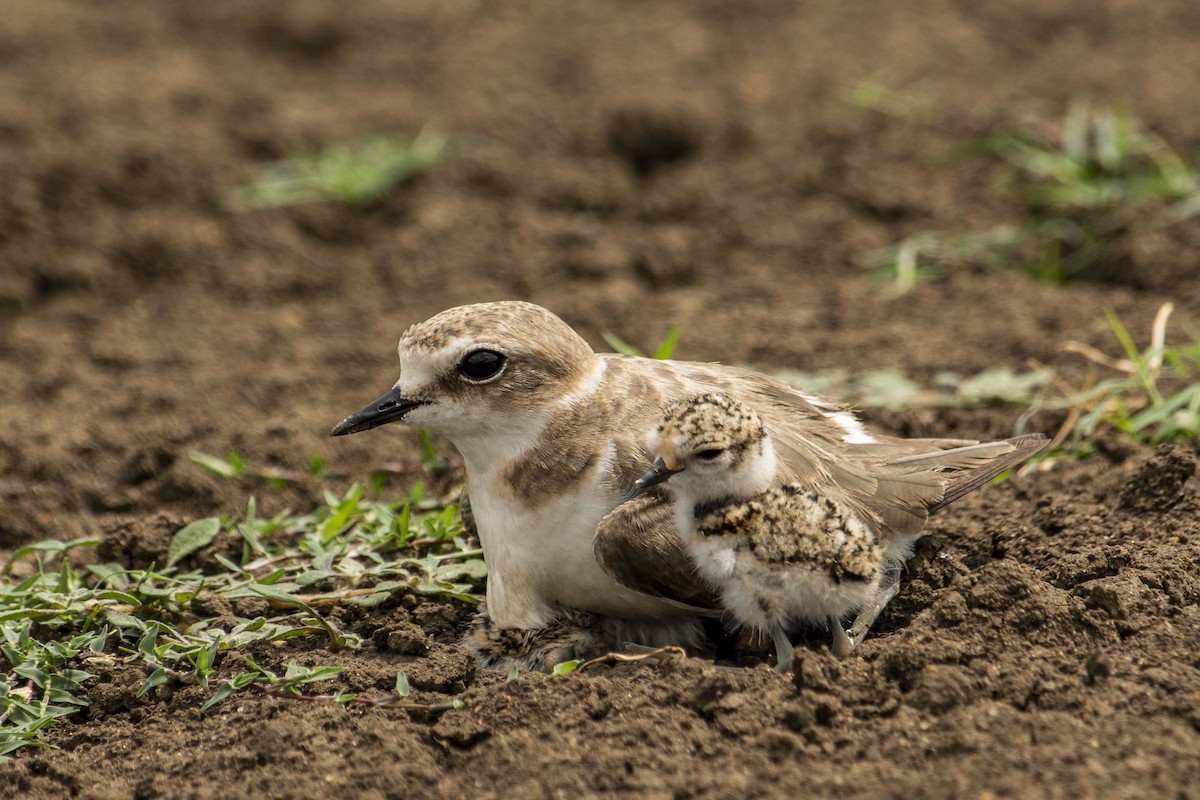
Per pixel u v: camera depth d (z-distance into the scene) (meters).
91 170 18.89
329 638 9.60
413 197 18.70
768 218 17.69
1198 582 9.12
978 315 15.05
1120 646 8.59
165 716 8.95
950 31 22.36
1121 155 17.36
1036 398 12.65
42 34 23.44
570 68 21.84
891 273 16.30
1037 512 10.48
